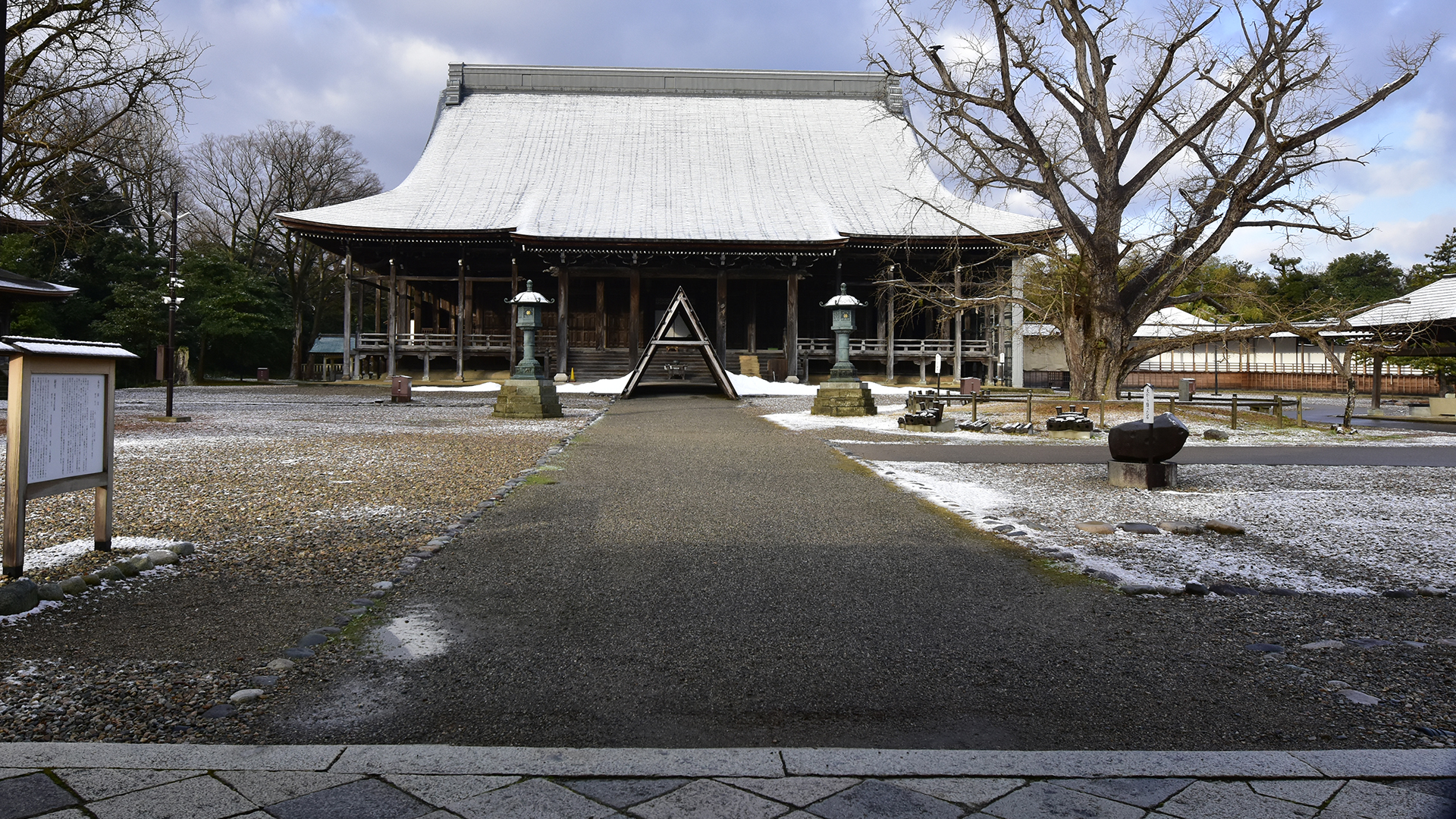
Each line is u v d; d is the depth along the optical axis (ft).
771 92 215.10
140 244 158.61
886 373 164.96
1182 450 47.73
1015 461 41.16
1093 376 82.84
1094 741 10.43
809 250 153.58
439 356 158.81
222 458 39.42
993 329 161.99
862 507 27.14
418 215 160.04
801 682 12.35
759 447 46.70
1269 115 72.54
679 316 110.52
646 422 67.36
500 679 12.39
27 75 58.80
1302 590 17.53
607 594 16.97
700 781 9.01
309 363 218.59
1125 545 21.90
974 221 165.07
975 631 14.82
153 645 13.66
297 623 14.93
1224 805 8.52
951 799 8.64
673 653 13.58
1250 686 12.32
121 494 28.58
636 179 182.19
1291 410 98.89
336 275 202.59
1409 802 8.57
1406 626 15.25
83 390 18.58
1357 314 96.43
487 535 22.57
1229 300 84.74
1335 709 11.44
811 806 8.46
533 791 8.75
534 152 190.49
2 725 10.41
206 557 19.74
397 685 12.09
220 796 8.52
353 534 22.54
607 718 11.01
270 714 10.96
